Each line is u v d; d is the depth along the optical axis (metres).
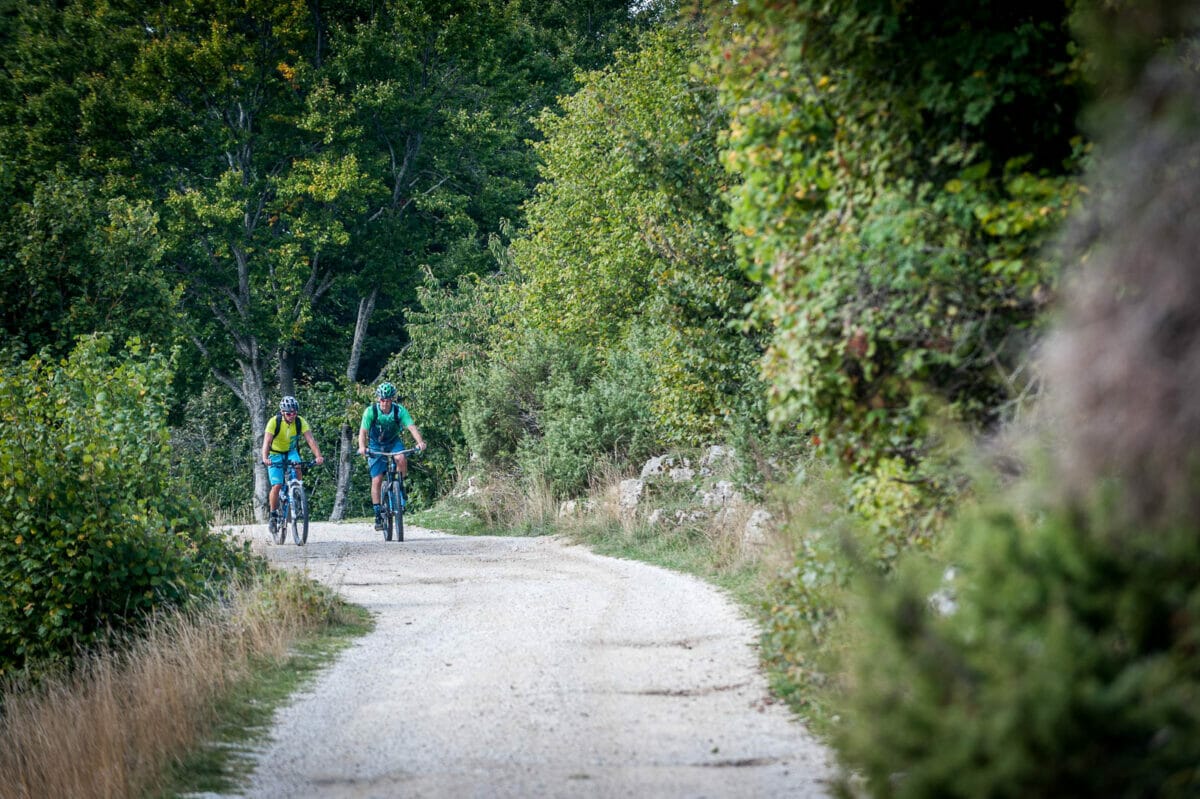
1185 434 7.23
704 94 30.69
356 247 83.69
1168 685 7.45
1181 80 8.07
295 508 39.50
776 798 12.06
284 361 92.38
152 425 29.98
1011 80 13.99
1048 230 13.10
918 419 14.82
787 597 18.19
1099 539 7.84
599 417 46.06
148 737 14.84
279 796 13.03
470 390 55.22
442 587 28.33
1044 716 7.36
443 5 82.25
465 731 15.12
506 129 90.31
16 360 38.66
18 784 16.42
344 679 18.52
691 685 16.97
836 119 15.75
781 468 29.00
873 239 13.99
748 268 16.78
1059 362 8.00
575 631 21.42
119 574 25.80
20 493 25.69
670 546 33.00
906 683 8.33
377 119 83.19
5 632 25.48
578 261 60.78
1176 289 7.32
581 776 13.07
